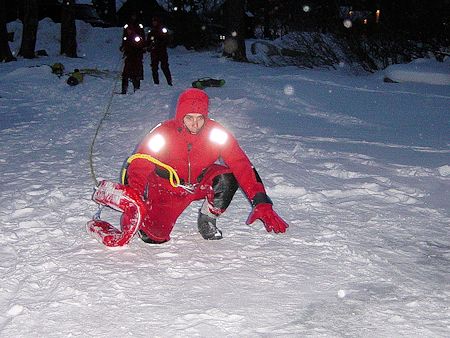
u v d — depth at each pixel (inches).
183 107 183.5
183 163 188.9
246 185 190.2
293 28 1215.6
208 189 192.4
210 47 1579.7
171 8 1734.7
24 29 1136.8
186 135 187.0
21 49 1143.6
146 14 1713.8
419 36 973.2
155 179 189.5
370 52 1027.9
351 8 1154.0
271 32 1926.7
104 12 1845.5
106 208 232.8
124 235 183.8
